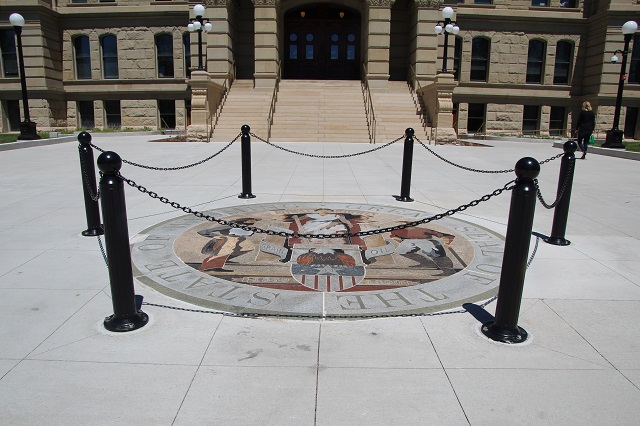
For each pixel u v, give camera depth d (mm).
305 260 5590
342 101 23766
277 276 5098
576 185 11203
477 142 23625
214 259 5586
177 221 7270
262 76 24844
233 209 8078
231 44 26359
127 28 29656
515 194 3764
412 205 8617
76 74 30609
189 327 4000
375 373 3389
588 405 3096
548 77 30531
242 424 2861
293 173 11883
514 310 3852
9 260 5566
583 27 29984
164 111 30766
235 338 3836
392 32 28375
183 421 2883
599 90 29016
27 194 9258
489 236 6707
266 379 3301
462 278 5133
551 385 3299
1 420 2873
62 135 22891
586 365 3555
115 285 3879
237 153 15859
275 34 24641
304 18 30156
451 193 9789
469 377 3369
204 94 20562
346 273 5215
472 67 30406
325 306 4402
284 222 7234
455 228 7098
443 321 4172
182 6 29047
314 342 3785
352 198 9102
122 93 30328
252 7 27891
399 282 4996
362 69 27859
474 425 2887
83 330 3941
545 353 3709
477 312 4355
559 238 6551
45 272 5207
